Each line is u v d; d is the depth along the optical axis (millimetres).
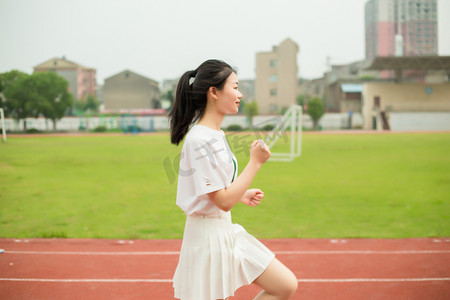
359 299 3574
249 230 6344
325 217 7266
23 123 40281
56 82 36125
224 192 1849
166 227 6578
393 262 4648
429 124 46125
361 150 20953
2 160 17000
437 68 49656
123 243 5609
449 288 3814
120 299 3605
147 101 62250
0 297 3658
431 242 5559
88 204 8531
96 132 48438
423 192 9703
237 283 1996
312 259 4793
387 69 51250
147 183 11258
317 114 48844
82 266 4559
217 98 1986
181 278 1989
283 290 1967
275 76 58812
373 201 8719
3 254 5066
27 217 7355
